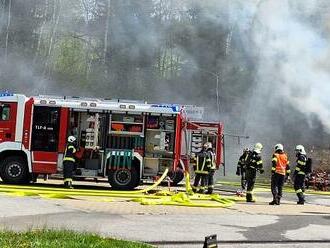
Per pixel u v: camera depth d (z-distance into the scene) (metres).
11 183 14.20
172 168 14.25
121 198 12.26
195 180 15.08
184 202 12.08
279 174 13.34
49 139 14.13
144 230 7.88
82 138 14.19
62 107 14.14
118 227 7.99
